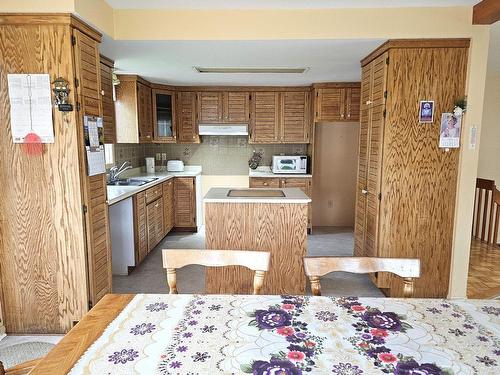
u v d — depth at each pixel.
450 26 2.67
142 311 1.22
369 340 1.05
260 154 5.60
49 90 2.18
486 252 4.21
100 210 2.54
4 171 2.24
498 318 1.19
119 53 3.14
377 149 2.96
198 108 5.12
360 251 3.44
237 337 1.05
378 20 2.70
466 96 2.75
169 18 2.74
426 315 1.20
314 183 5.38
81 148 2.28
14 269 2.33
